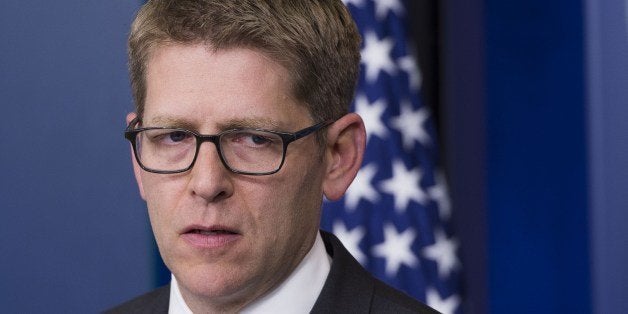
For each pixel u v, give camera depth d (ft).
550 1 16.14
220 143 7.25
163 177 7.43
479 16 16.51
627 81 15.42
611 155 15.51
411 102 14.94
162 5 7.43
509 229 16.66
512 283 16.69
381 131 14.78
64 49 16.48
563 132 16.15
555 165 16.24
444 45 16.25
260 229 7.43
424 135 14.85
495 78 16.53
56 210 16.47
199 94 7.23
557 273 16.34
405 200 14.67
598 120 15.58
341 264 8.38
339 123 8.12
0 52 16.56
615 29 15.51
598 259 15.61
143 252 16.29
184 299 8.12
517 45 16.39
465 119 16.43
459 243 15.66
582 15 15.80
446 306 14.53
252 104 7.27
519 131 16.47
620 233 15.44
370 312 8.23
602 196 15.57
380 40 14.99
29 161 16.49
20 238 16.51
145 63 7.56
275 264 7.64
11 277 16.51
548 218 16.38
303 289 8.05
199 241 7.39
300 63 7.50
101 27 16.42
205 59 7.26
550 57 16.19
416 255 14.57
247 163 7.36
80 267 16.40
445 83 16.30
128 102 16.33
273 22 7.32
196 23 7.22
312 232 8.06
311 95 7.65
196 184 7.21
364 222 14.64
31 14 16.53
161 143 7.49
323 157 8.00
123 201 16.35
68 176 16.46
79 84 16.44
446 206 14.76
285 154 7.42
